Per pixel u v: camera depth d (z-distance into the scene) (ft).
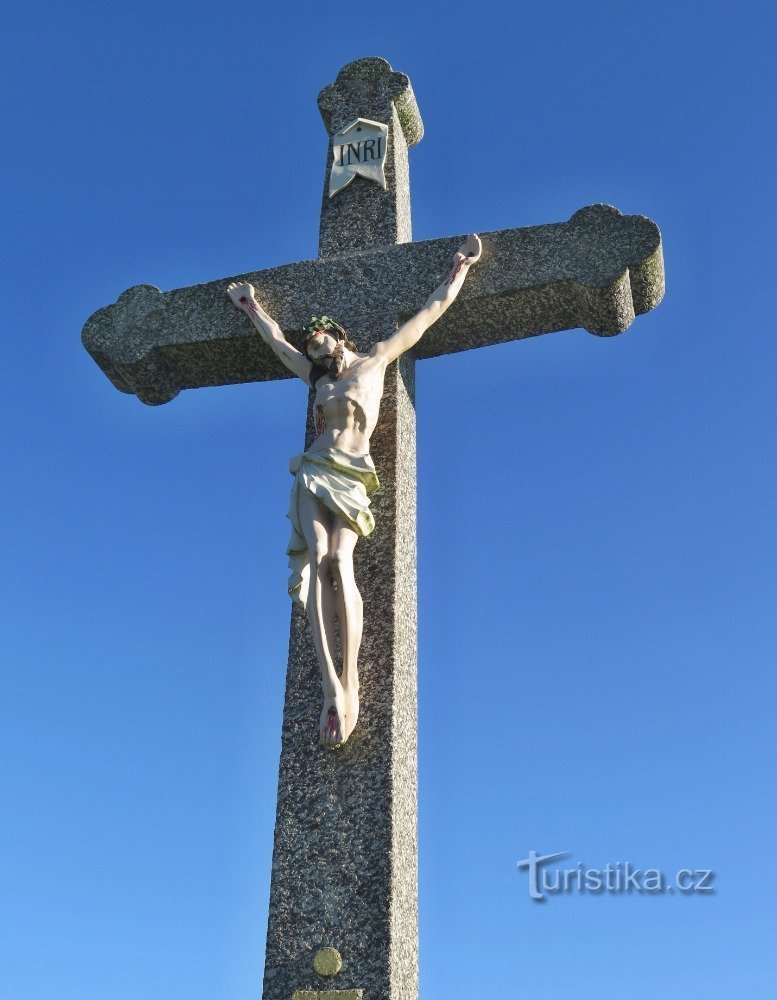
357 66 28.96
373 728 20.71
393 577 21.95
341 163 27.81
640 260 23.63
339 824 20.11
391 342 23.49
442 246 25.16
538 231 24.53
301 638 22.03
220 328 25.44
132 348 25.82
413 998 19.72
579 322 24.79
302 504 21.91
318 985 18.93
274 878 19.93
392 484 22.85
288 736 21.08
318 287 25.39
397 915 19.45
